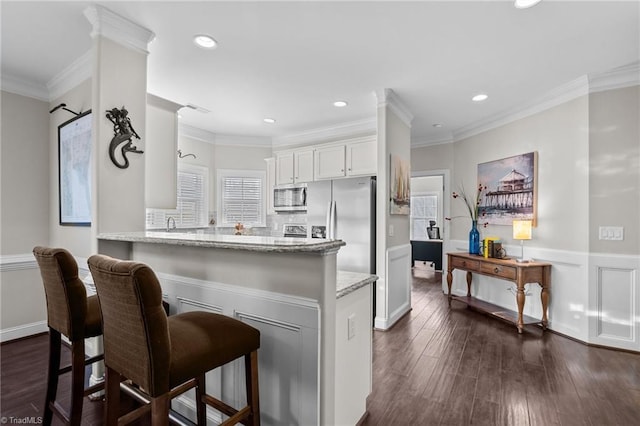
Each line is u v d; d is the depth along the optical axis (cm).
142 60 223
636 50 251
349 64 276
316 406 141
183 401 189
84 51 252
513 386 224
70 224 279
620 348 286
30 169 308
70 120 277
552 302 335
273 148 550
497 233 411
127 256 215
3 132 293
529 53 256
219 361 126
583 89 304
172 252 193
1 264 290
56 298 155
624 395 213
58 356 170
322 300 138
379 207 347
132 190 217
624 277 288
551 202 338
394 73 294
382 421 186
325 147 459
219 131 505
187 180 478
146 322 105
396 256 371
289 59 268
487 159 428
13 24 215
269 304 154
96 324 162
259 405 153
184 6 198
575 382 229
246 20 213
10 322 299
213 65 279
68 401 205
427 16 209
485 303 409
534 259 356
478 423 184
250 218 542
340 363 161
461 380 233
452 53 257
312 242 144
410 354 278
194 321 135
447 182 496
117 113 205
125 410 196
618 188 289
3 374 239
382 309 342
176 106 262
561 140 327
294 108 393
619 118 289
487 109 388
